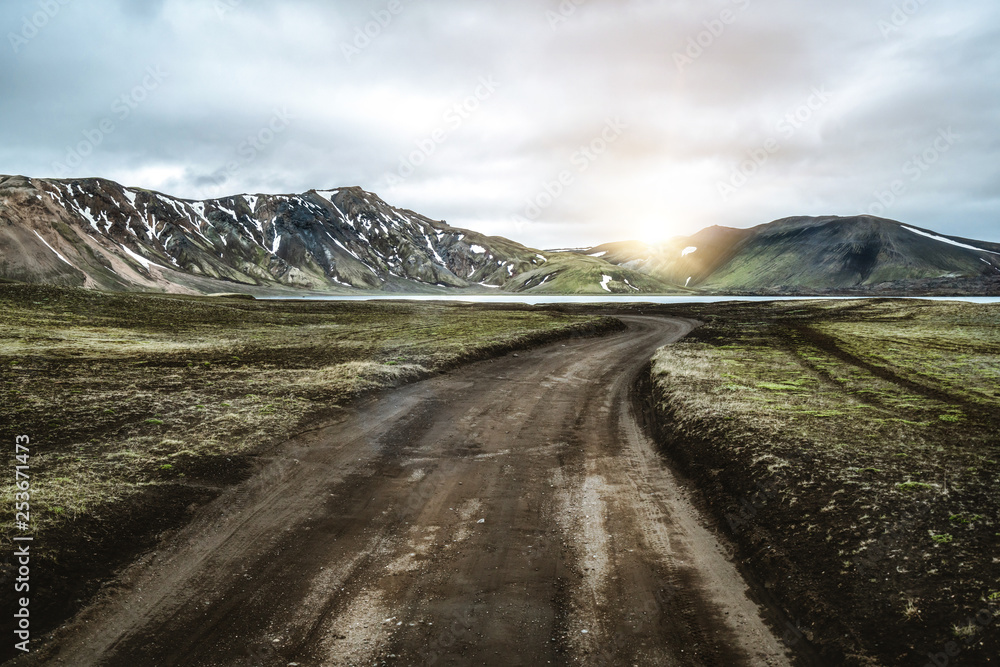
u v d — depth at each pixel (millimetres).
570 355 38438
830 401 19766
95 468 12242
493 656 6910
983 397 20531
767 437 14438
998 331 47906
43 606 7602
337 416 18484
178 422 16344
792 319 69438
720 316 80562
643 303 132625
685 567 9156
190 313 62125
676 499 12180
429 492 12438
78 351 32781
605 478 13555
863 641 6773
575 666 6734
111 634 7324
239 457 13688
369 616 7750
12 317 47094
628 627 7527
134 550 9375
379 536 10250
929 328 52344
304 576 8812
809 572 8398
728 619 7676
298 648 7066
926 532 8961
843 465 12172
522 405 21891
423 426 18094
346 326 56781
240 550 9617
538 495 12359
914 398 20469
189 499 11281
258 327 54969
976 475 11352
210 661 6812
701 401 19328
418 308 90812
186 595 8242
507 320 64125
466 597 8242
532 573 8961
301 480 12883
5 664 6613
